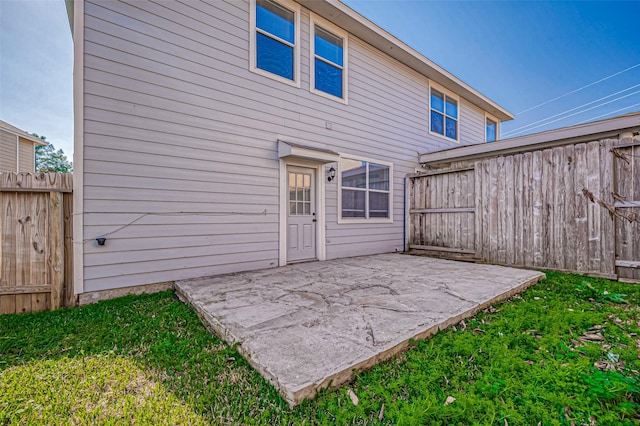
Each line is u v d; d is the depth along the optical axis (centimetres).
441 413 147
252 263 505
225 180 476
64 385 188
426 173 705
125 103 388
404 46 729
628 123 539
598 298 344
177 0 430
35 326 285
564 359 198
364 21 637
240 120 493
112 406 167
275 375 173
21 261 334
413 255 697
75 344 247
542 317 277
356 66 680
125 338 256
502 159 566
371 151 712
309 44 589
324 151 572
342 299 324
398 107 779
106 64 375
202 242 451
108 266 374
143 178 401
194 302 321
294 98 566
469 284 389
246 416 155
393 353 210
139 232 397
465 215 629
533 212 523
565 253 487
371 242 709
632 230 429
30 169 1293
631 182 432
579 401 154
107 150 375
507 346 220
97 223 368
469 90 950
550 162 507
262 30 523
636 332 246
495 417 144
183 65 435
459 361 201
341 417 148
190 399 169
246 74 501
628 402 151
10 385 188
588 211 466
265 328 243
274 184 536
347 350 203
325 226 622
